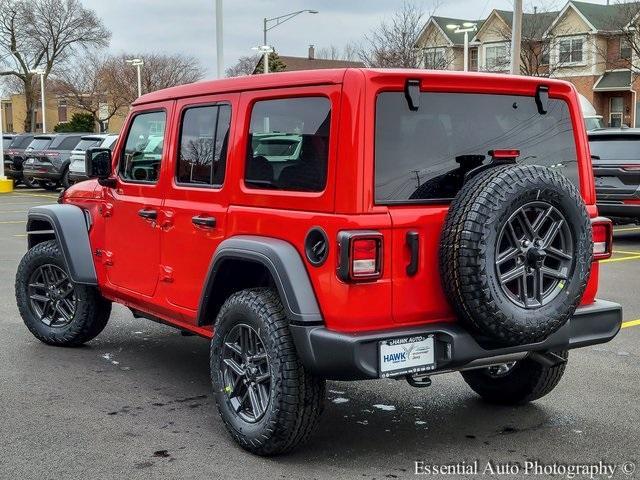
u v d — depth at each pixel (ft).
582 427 15.99
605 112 138.31
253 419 14.40
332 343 12.79
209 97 16.21
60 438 15.19
